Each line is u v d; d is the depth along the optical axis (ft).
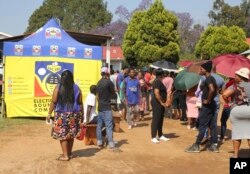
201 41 153.17
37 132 43.70
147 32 121.08
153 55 118.83
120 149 35.78
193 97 47.85
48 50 53.11
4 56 52.70
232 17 232.73
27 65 53.06
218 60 44.27
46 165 29.89
